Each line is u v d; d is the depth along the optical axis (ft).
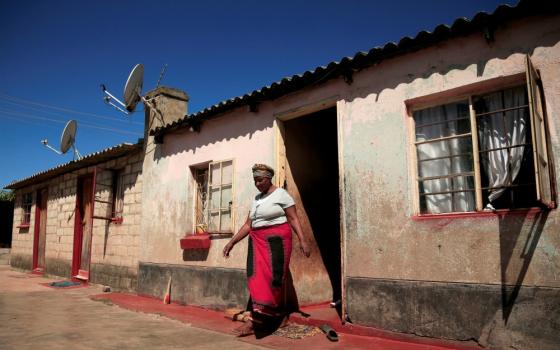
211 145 24.52
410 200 15.48
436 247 14.58
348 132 17.70
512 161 13.88
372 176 16.66
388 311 15.48
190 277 24.32
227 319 20.06
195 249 24.34
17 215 51.98
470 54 14.64
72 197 39.60
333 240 23.22
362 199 16.81
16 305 24.08
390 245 15.74
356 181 17.12
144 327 18.56
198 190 25.86
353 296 16.56
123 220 31.22
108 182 34.27
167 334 17.17
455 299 13.96
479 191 14.29
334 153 24.34
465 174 14.75
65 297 27.91
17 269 49.16
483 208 14.21
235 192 22.44
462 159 14.92
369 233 16.40
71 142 39.52
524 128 13.78
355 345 14.79
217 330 17.79
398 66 16.47
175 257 25.72
